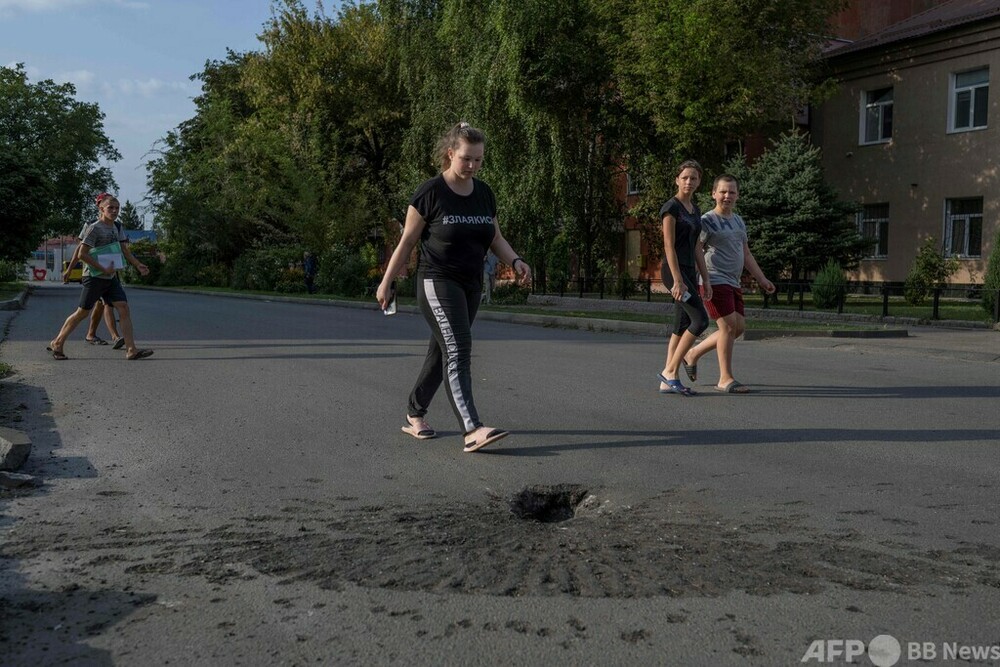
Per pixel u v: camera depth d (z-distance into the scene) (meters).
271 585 3.04
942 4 29.34
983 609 2.83
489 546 3.45
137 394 7.23
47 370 8.65
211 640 2.62
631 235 34.97
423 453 5.14
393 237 37.47
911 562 3.26
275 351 10.56
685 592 2.97
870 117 27.70
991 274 17.03
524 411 6.55
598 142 27.25
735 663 2.47
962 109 24.94
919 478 4.55
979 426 5.97
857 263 22.00
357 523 3.76
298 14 36.97
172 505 4.04
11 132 56.06
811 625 2.71
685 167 7.01
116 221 9.58
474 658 2.50
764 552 3.37
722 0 20.72
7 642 2.61
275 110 38.56
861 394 7.38
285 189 37.34
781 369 9.12
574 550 3.41
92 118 57.91
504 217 24.84
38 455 5.04
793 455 5.09
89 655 2.53
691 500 4.14
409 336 12.84
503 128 24.48
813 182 21.05
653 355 10.44
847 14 32.19
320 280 31.84
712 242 7.36
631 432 5.76
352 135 38.78
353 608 2.85
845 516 3.86
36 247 28.72
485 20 24.00
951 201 25.31
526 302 26.73
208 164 42.25
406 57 27.34
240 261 39.91
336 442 5.43
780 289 21.42
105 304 10.41
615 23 23.72
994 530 3.65
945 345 11.86
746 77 21.64
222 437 5.56
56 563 3.27
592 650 2.55
